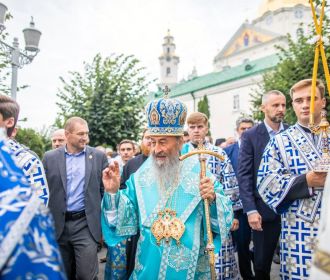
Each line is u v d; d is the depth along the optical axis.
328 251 0.98
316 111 2.61
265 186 2.55
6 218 0.96
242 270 4.62
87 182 3.78
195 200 2.29
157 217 2.27
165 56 67.94
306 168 2.50
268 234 3.81
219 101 37.81
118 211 2.29
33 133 8.54
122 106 8.29
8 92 6.57
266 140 3.94
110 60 8.46
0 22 5.84
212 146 4.20
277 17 43.06
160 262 2.18
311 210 2.41
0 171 1.03
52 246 1.01
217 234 2.36
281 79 9.61
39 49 6.83
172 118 2.33
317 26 2.29
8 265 0.91
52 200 3.73
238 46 45.44
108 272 3.04
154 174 2.39
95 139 8.23
